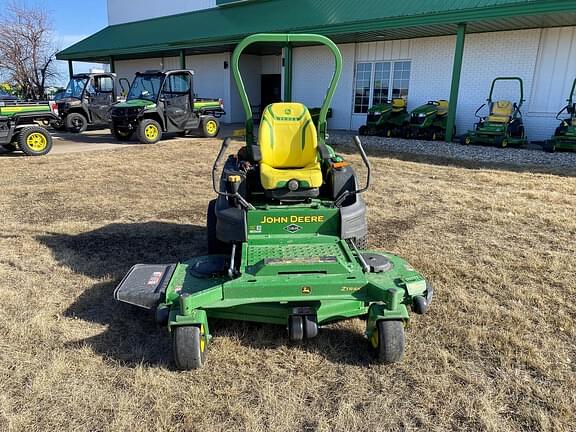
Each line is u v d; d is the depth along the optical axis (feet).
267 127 13.48
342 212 11.80
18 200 22.21
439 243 16.33
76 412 8.24
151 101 43.60
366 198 22.29
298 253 10.80
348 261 10.62
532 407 8.34
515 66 42.19
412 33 45.39
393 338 9.12
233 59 13.56
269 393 8.66
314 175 12.37
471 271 13.94
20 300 12.20
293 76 60.18
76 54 79.30
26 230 17.72
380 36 48.03
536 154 34.71
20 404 8.41
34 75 97.09
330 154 13.96
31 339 10.41
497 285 13.08
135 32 74.74
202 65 71.41
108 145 41.96
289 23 50.47
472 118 45.60
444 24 38.42
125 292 10.33
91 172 28.86
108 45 74.33
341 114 56.24
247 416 8.08
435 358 9.77
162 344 10.30
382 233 17.34
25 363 9.57
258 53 68.64
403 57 49.67
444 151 36.50
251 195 13.25
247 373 9.32
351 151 36.50
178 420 8.05
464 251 15.61
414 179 26.45
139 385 8.88
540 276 13.66
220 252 13.91
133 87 45.83
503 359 9.71
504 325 11.02
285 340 10.46
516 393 8.73
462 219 19.06
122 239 16.84
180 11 72.43
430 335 10.60
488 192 23.32
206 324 9.49
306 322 9.45
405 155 34.63
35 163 32.04
